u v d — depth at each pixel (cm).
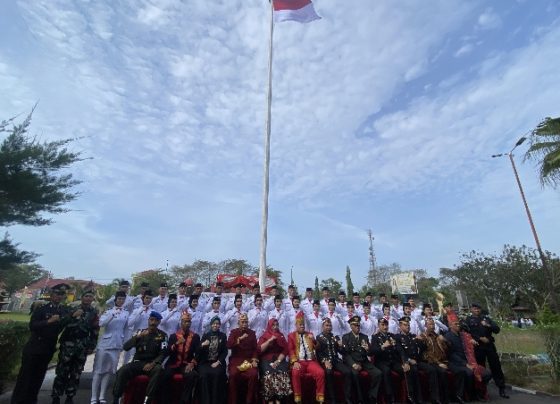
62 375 638
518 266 2344
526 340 1135
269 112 1241
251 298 938
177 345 683
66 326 664
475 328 860
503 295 2384
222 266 3975
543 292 2248
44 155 897
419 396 727
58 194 935
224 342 700
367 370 730
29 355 616
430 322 841
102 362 688
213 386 642
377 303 1168
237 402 653
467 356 800
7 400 675
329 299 983
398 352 763
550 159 1197
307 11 1341
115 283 2469
